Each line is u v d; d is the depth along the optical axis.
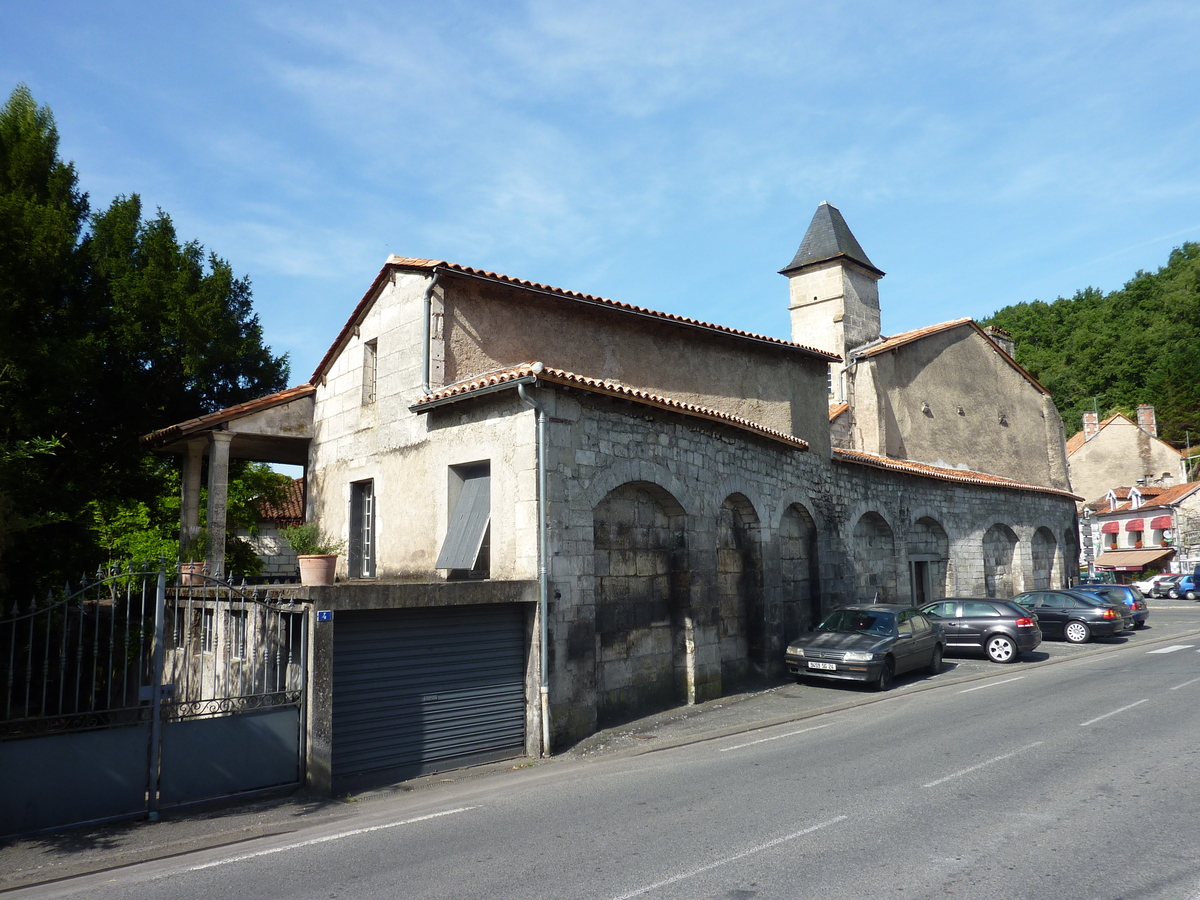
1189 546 44.59
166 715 8.05
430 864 6.03
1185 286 63.47
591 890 5.32
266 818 7.74
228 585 9.08
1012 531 28.14
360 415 15.07
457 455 12.45
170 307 17.77
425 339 12.95
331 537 15.65
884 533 21.73
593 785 8.45
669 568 13.73
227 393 19.45
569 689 11.01
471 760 10.12
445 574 12.45
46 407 15.30
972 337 31.28
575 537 11.36
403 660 9.68
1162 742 9.02
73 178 17.75
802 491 17.92
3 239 14.77
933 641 16.44
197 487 16.39
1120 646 20.30
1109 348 64.94
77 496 16.11
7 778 7.12
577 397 11.70
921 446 27.56
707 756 9.68
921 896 4.98
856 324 27.16
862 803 7.10
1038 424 33.88
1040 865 5.45
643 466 12.78
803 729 11.14
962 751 8.98
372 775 9.23
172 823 7.61
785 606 17.05
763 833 6.37
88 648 12.72
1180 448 56.69
